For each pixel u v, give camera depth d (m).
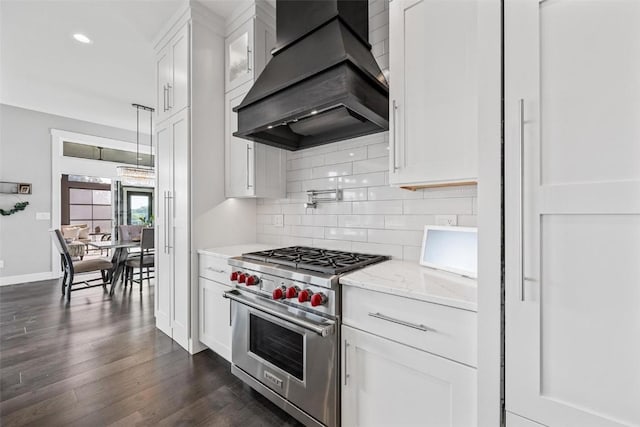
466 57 1.18
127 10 2.29
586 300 0.75
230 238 2.49
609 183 0.72
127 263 4.06
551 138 0.80
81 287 4.09
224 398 1.72
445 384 1.02
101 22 2.51
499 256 0.88
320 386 1.37
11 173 4.46
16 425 1.49
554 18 0.79
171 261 2.46
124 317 3.00
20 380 1.87
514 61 0.85
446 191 1.58
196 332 2.26
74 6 2.31
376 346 1.20
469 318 0.96
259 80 1.81
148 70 3.35
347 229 2.02
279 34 1.87
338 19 1.57
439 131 1.25
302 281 1.44
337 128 1.90
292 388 1.49
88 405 1.64
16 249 4.49
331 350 1.33
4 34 2.68
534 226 0.82
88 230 6.19
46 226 4.77
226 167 2.44
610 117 0.72
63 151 5.41
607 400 0.73
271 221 2.57
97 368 2.02
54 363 2.08
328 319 1.34
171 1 2.20
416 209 1.70
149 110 4.61
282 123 1.66
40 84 3.70
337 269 1.41
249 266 1.73
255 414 1.59
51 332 2.62
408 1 1.35
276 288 1.56
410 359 1.10
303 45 1.66
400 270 1.46
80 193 6.38
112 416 1.56
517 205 0.84
